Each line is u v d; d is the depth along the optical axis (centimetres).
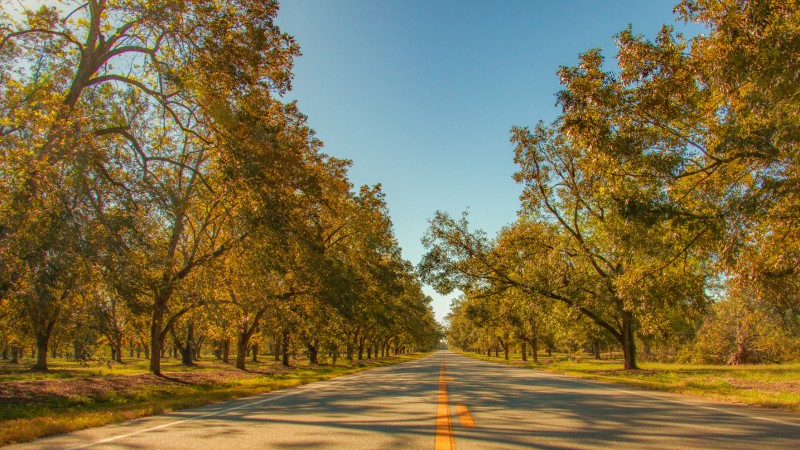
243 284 2167
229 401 1238
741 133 1302
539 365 4122
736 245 1276
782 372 2659
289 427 770
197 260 2081
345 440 654
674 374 2300
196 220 2164
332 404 1123
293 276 2617
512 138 2661
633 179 1554
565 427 755
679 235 1495
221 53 1480
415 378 2214
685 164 1445
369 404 1111
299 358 6988
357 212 3344
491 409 991
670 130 1456
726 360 4703
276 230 1702
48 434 716
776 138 1075
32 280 1177
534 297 2773
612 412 939
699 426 768
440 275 3003
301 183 1925
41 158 1270
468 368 3459
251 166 1545
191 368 3875
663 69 1334
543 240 2847
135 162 1494
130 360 6225
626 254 1784
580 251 2680
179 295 2205
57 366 3888
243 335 3241
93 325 1384
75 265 1216
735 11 1077
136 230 1340
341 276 2934
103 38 1494
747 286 1504
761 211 1190
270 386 1678
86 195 1265
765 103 1088
